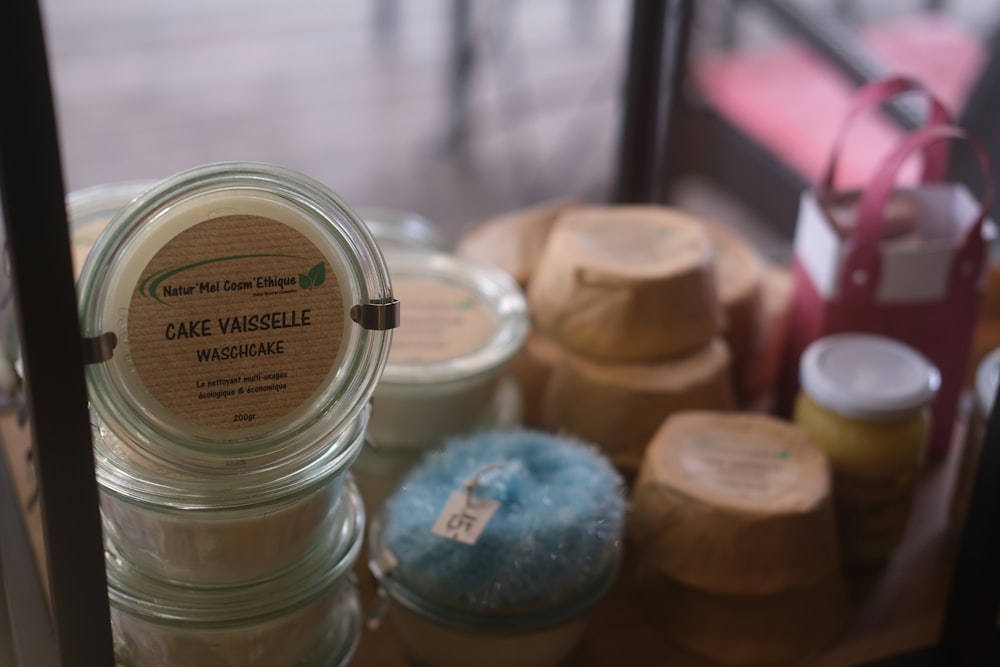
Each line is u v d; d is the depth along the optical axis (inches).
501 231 39.3
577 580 24.7
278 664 23.2
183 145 72.4
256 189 19.4
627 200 44.0
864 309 33.8
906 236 34.5
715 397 33.0
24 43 15.1
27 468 28.4
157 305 19.1
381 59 85.4
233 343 20.0
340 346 21.0
